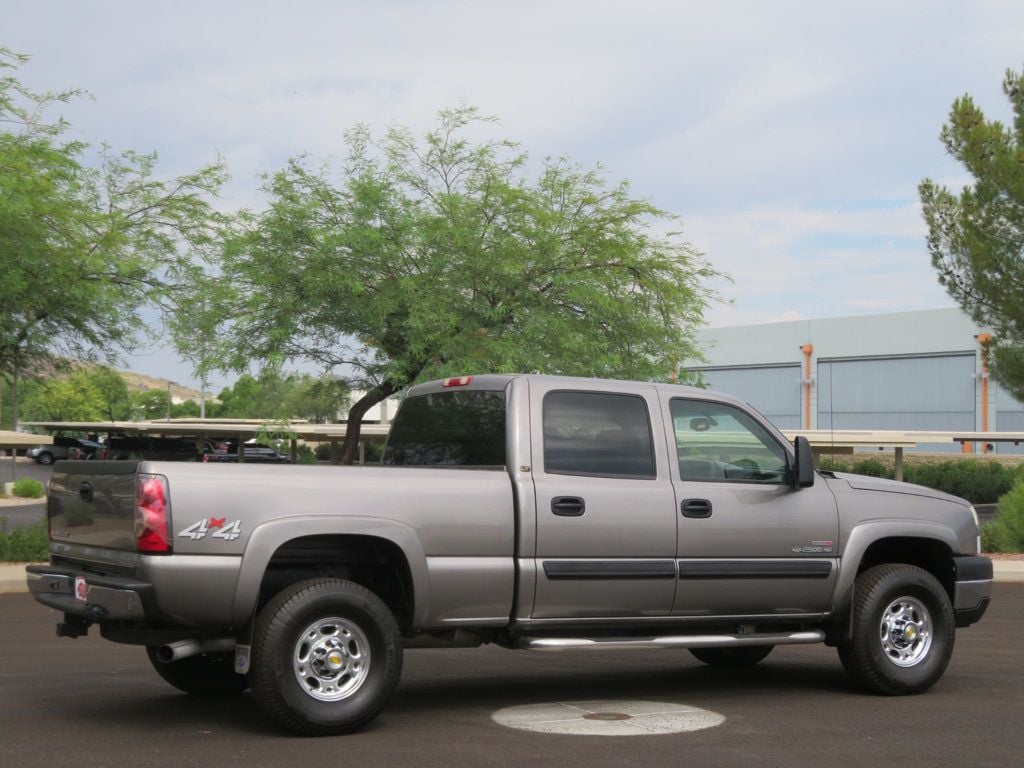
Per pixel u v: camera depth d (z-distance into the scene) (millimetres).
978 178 21875
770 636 8492
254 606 6992
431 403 8711
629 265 20203
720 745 6988
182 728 7363
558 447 8000
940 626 9000
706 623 8391
